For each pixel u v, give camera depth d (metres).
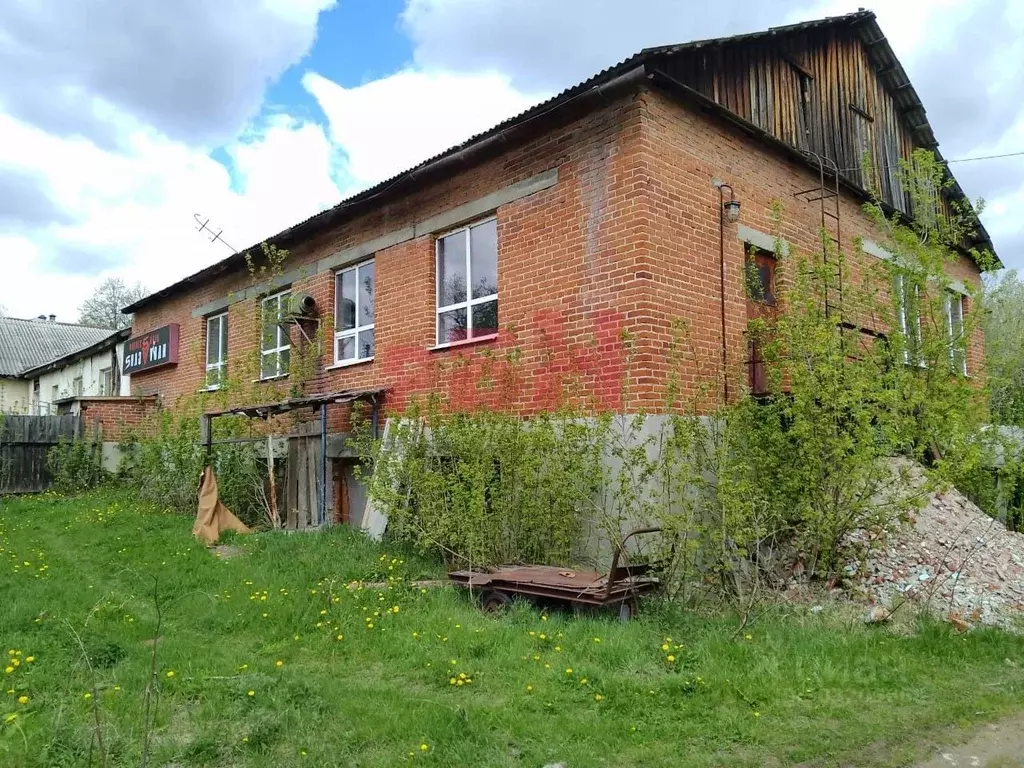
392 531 9.62
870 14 12.52
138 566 8.77
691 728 4.42
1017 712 4.78
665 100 8.62
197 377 16.89
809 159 10.78
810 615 6.78
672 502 7.18
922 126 14.23
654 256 8.20
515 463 8.16
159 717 4.46
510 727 4.39
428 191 11.04
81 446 17.80
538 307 9.22
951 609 6.98
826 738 4.35
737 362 8.94
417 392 10.95
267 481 13.44
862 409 7.03
